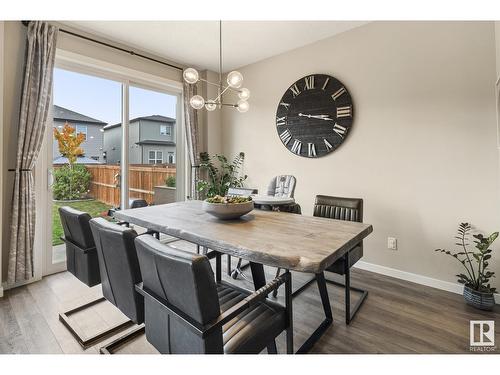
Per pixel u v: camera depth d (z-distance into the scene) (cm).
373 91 278
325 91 312
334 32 299
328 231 166
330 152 312
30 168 247
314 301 223
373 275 275
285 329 131
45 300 221
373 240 283
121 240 130
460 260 232
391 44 265
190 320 97
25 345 166
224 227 176
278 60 358
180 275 95
